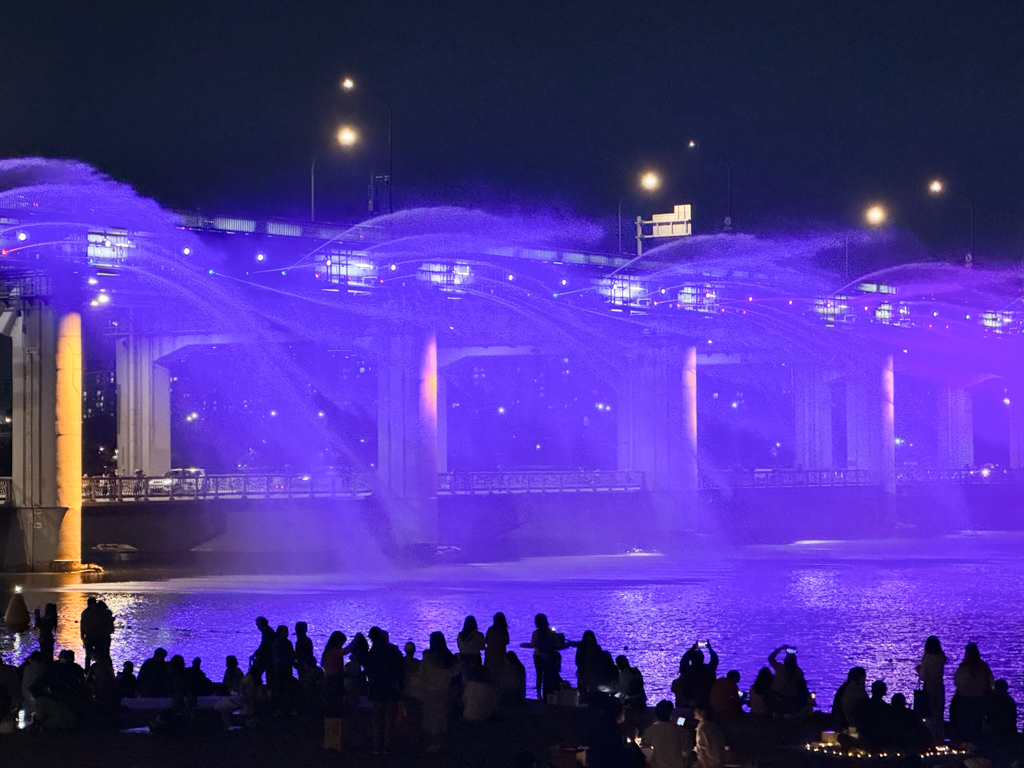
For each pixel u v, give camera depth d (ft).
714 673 125.39
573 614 245.04
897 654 204.74
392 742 111.96
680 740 98.43
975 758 102.37
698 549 384.47
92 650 137.59
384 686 107.24
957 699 119.14
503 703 127.54
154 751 108.58
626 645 209.36
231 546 326.03
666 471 395.14
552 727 117.91
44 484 292.20
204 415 515.91
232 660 130.93
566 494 376.48
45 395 291.79
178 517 319.88
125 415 394.32
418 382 337.11
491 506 361.10
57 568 291.17
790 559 357.61
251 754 107.86
